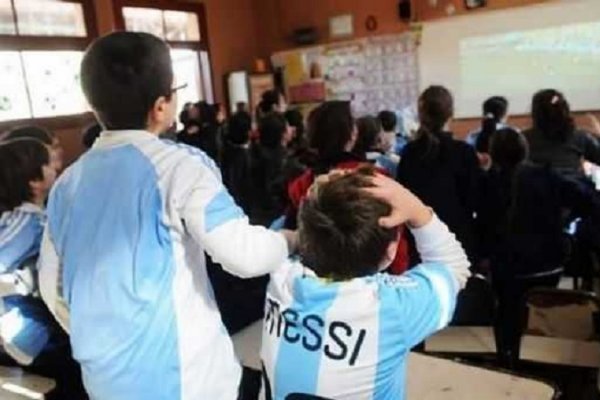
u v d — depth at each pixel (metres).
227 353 1.12
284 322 0.99
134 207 0.99
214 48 7.66
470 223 2.41
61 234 1.05
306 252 0.99
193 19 7.35
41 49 5.47
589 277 2.73
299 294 0.96
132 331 0.99
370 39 7.37
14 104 5.26
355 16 7.43
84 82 1.02
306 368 0.96
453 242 1.06
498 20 6.43
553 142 2.80
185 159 1.02
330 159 1.78
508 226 2.41
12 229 1.74
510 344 2.04
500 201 2.43
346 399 0.94
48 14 5.54
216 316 1.11
